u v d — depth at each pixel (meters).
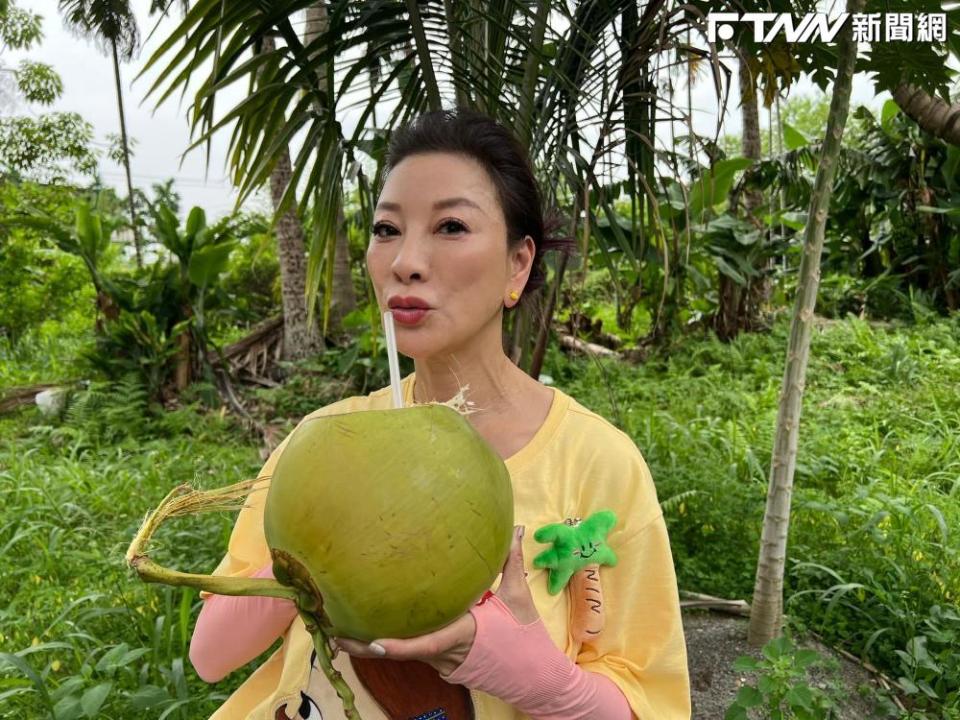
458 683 0.96
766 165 9.16
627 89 3.00
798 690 2.62
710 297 10.76
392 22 3.07
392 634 0.79
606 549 1.16
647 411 6.62
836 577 3.53
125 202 24.12
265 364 10.09
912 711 2.96
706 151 2.62
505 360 1.26
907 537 4.01
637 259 3.66
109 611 3.31
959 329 9.62
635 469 1.22
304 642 1.18
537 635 1.00
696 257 9.48
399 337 1.10
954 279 10.45
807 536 4.08
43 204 15.72
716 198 8.90
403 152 1.15
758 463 4.95
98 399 8.26
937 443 5.99
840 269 11.82
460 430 0.84
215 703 2.96
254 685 1.33
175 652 3.38
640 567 1.18
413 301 1.08
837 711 2.92
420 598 0.77
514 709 1.12
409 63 3.30
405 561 0.75
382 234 1.14
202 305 9.03
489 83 3.07
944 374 8.04
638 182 3.21
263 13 3.00
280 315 10.55
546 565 1.14
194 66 3.00
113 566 4.05
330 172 3.22
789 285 12.14
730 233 9.72
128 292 8.95
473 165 1.12
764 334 10.16
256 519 1.33
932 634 3.22
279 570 0.78
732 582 3.88
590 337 10.81
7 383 10.68
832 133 2.79
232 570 1.32
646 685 1.17
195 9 2.88
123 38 11.11
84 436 7.35
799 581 3.70
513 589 1.00
